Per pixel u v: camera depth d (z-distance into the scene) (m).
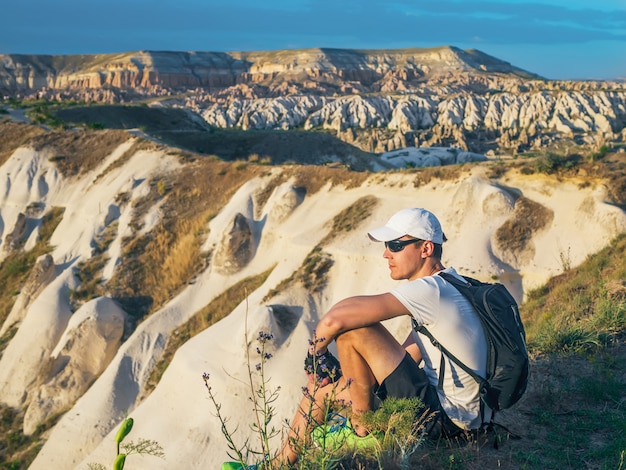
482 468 4.70
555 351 8.10
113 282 40.84
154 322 36.94
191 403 27.88
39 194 55.19
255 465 4.52
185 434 26.77
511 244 28.95
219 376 27.95
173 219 44.25
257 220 40.00
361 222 34.81
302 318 30.94
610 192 28.73
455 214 31.45
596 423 5.71
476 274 28.05
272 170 43.31
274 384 26.75
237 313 32.41
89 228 46.66
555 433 5.52
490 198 30.55
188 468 25.44
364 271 32.03
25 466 33.59
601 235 27.25
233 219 38.78
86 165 55.72
